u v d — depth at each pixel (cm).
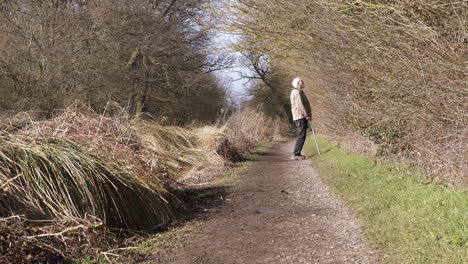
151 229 594
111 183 576
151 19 2286
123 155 703
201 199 800
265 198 796
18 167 528
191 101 2902
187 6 2402
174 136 1316
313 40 1027
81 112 828
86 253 473
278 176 1050
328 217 617
